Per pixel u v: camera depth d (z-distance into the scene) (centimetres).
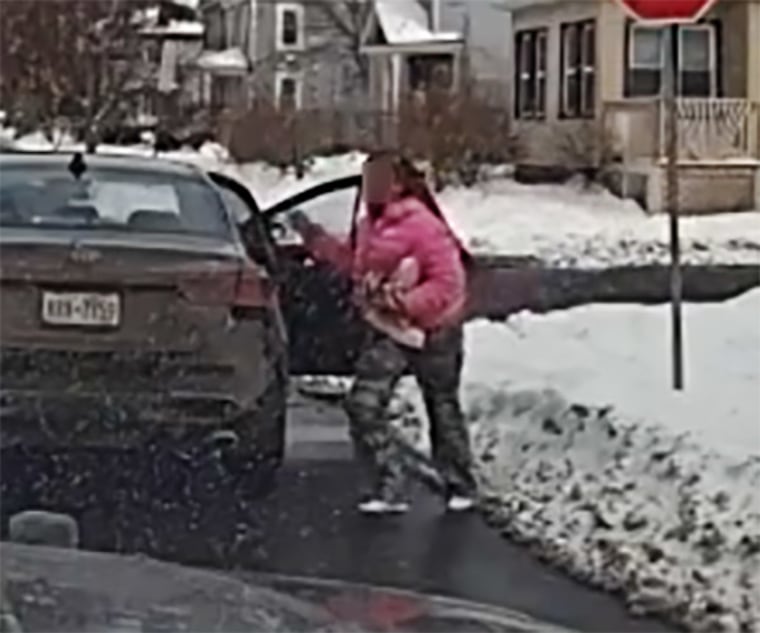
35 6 4334
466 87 4153
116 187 949
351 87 5975
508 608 768
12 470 890
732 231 3244
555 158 3844
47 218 917
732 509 881
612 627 748
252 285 890
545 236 3152
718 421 1074
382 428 958
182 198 952
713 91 3816
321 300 1182
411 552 860
